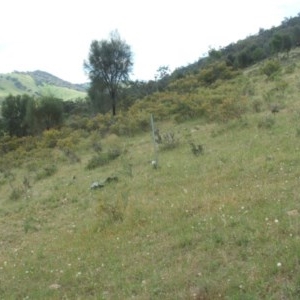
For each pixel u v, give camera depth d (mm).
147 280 6379
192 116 28297
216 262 6316
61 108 52500
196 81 46406
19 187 19859
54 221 12469
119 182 14727
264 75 38281
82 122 45281
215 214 8234
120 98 53500
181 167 14008
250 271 5742
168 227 8523
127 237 8641
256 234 6742
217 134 18266
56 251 9172
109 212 10312
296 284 5172
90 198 13891
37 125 51812
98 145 27375
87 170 20188
